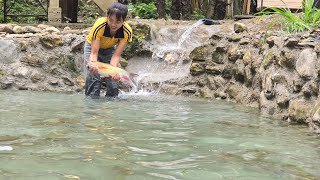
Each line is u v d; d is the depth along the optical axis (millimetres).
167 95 4910
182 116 3256
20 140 2217
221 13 9125
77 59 5477
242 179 1660
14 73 5250
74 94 4691
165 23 6430
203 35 6008
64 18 9688
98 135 2389
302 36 3664
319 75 3096
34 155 1921
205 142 2326
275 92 3566
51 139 2252
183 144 2250
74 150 2027
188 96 4875
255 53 4395
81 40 5523
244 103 4207
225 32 5785
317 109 2893
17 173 1650
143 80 5199
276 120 3248
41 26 6316
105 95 4566
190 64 5457
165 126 2777
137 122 2885
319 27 3955
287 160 1989
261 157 2031
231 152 2115
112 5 4176
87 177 1622
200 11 10844
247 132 2699
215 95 4738
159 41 5953
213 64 5023
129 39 4410
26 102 3816
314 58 3246
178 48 5754
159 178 1635
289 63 3529
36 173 1655
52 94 4645
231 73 4703
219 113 3512
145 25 5863
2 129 2498
